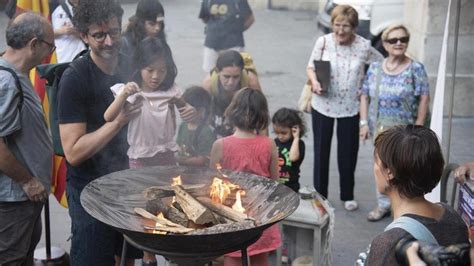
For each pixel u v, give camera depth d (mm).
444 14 8484
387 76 5926
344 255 5711
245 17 8453
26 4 5754
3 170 4113
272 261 4844
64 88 3992
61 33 6184
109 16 3975
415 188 2760
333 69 6301
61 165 5238
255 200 3775
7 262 4316
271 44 12797
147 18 5695
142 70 4621
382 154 2812
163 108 4719
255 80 5695
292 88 10141
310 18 15109
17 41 4121
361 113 6164
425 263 2299
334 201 6699
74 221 4199
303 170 7371
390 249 2602
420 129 2834
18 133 4176
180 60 11289
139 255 4594
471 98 8352
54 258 5188
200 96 5211
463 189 3961
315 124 6469
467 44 8211
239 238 3309
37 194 4266
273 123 5465
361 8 10547
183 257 3326
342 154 6445
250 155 4441
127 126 4602
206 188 3855
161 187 3795
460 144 7660
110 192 3775
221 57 5480
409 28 9289
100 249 4184
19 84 4109
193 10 15500
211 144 5238
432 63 8609
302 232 4805
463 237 2748
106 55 4027
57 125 4453
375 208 6477
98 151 4039
